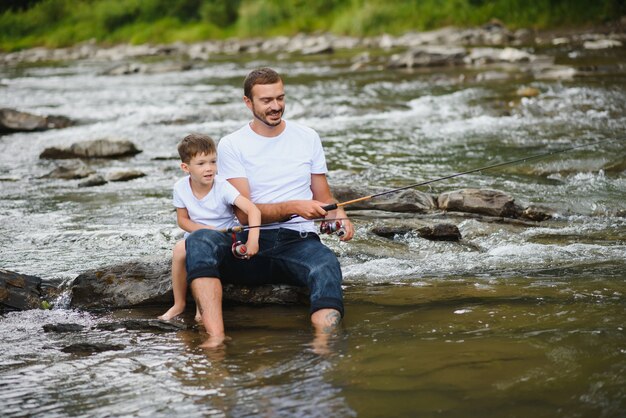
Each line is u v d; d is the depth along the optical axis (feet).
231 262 15.01
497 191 21.48
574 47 68.08
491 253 17.99
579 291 14.84
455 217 20.95
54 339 13.66
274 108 15.14
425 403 10.25
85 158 32.63
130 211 23.08
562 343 12.12
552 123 35.12
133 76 68.28
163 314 15.12
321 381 11.12
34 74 75.36
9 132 40.27
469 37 81.00
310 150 15.64
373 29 93.40
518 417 9.76
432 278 16.30
